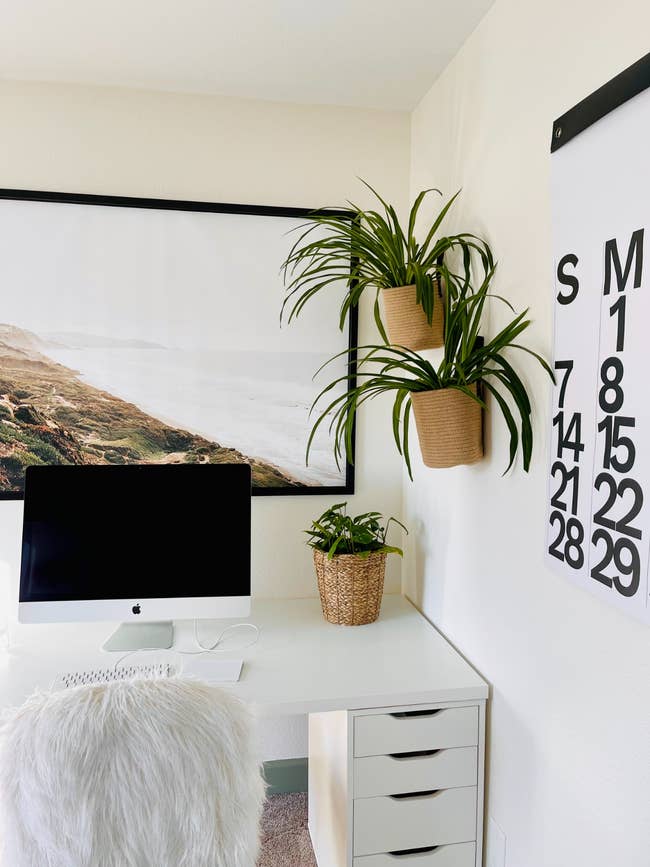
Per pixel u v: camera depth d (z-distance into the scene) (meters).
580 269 1.18
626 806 1.09
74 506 1.81
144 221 2.12
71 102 2.08
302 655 1.76
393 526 2.35
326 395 2.26
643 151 1.00
